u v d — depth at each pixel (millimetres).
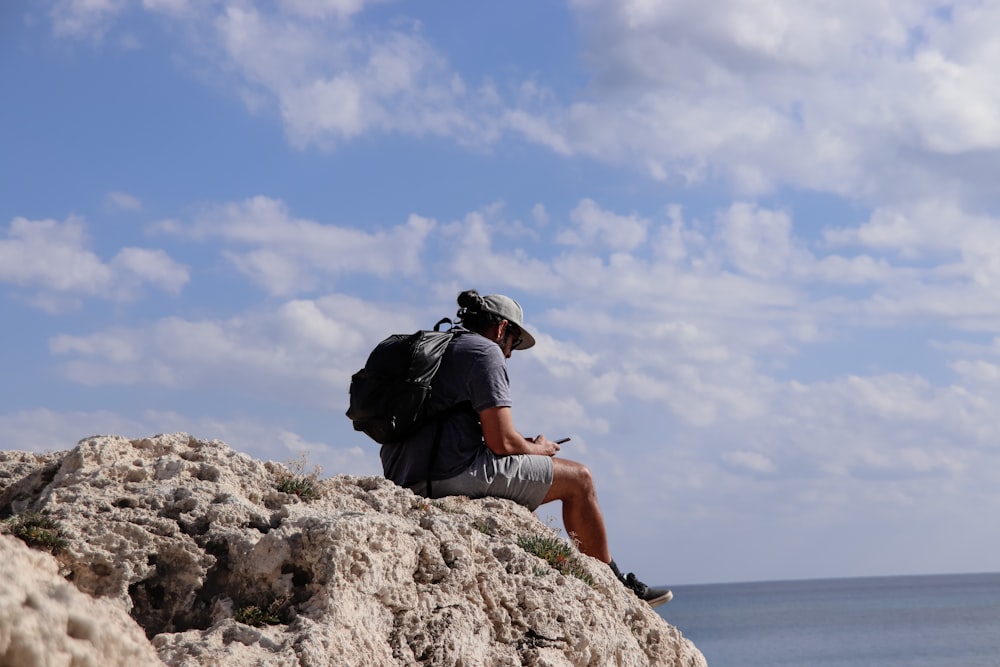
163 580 4758
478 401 6809
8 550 3324
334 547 4723
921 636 128500
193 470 5492
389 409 6797
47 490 5230
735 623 185750
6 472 5578
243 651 4168
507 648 5391
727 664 104312
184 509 5082
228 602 4699
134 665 3229
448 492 6832
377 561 4871
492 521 6406
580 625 5766
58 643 2994
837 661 100312
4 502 5438
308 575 4785
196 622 4688
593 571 6512
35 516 4730
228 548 4855
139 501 5039
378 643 4684
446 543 5414
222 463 5641
